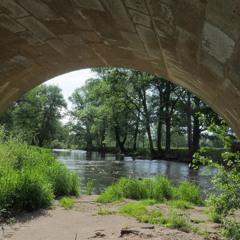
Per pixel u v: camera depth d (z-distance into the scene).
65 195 12.95
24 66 4.55
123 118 51.03
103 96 50.81
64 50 4.28
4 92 5.05
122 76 45.94
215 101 3.77
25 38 3.85
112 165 28.69
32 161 16.98
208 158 7.21
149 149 48.38
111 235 7.52
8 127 44.56
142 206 10.52
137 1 2.46
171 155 42.34
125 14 2.86
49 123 81.62
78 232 7.76
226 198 6.68
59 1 3.03
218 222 8.74
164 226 8.33
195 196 12.36
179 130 47.50
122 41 3.72
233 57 2.11
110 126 55.59
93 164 29.42
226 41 2.00
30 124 55.09
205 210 10.23
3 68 4.38
